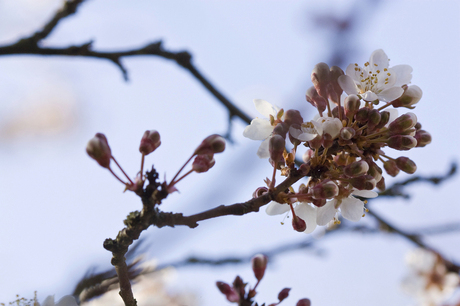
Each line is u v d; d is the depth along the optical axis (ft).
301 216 1.45
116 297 1.63
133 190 1.37
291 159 1.43
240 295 1.44
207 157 1.39
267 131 1.46
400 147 1.41
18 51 1.70
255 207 1.40
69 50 1.74
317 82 1.46
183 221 1.38
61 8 1.72
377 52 1.49
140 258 1.65
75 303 1.56
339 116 1.45
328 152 1.43
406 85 1.46
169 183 1.38
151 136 1.39
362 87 1.46
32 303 1.57
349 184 1.44
